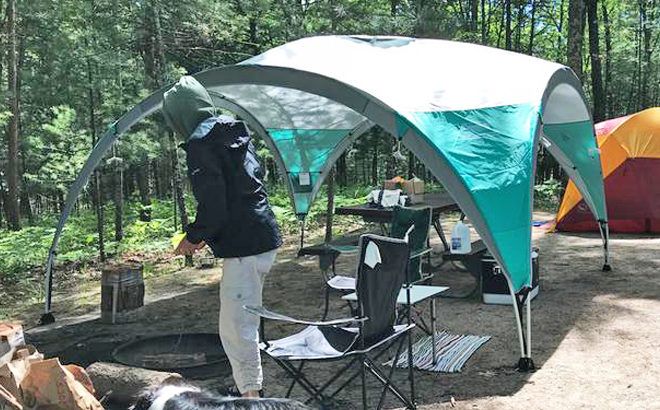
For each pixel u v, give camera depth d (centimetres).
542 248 866
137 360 422
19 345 314
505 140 452
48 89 1220
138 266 619
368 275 304
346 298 404
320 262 645
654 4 2212
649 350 448
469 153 435
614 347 458
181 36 1117
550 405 363
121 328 575
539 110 482
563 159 714
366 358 344
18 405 265
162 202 1552
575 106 654
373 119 453
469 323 534
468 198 415
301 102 693
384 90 464
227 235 319
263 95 664
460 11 2023
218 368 410
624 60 2302
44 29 1116
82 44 960
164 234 1161
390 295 329
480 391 388
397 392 339
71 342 537
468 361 443
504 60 569
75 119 1134
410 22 1212
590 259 780
